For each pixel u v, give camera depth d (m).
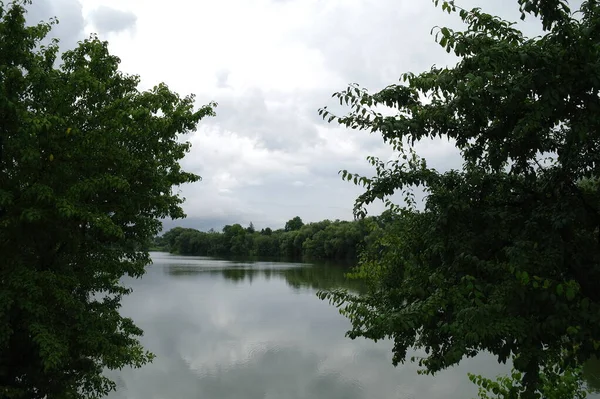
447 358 4.01
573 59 3.86
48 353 8.29
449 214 5.00
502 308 3.98
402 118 4.66
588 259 4.50
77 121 10.11
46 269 9.92
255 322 31.56
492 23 4.28
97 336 9.79
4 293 8.09
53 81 9.26
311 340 26.38
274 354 23.39
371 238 9.36
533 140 4.68
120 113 9.52
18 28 8.56
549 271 4.32
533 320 4.08
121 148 10.43
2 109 8.02
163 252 190.75
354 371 20.48
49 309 9.37
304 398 17.17
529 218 4.80
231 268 85.31
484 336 3.95
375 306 5.93
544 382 5.14
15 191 8.70
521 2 3.81
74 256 11.03
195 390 18.14
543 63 3.77
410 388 18.05
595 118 3.73
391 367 20.92
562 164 4.78
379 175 5.71
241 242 149.12
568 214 4.25
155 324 30.48
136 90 12.71
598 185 4.96
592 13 3.90
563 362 4.55
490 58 3.81
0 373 9.20
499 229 4.84
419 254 6.03
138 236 12.41
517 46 4.02
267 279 61.81
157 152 11.87
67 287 9.91
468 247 4.78
